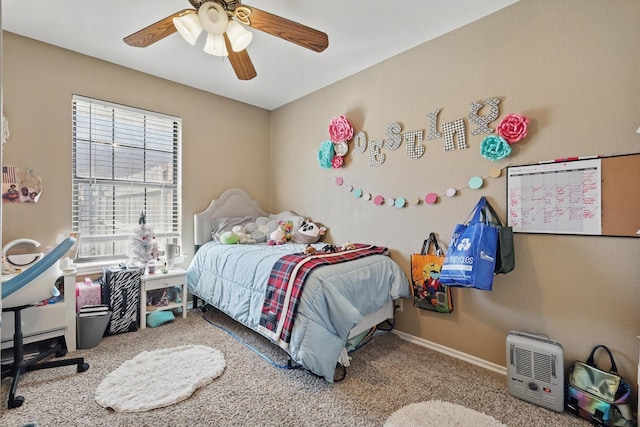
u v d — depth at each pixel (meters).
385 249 2.84
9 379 2.02
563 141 2.00
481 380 2.12
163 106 3.30
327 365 1.94
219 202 3.67
